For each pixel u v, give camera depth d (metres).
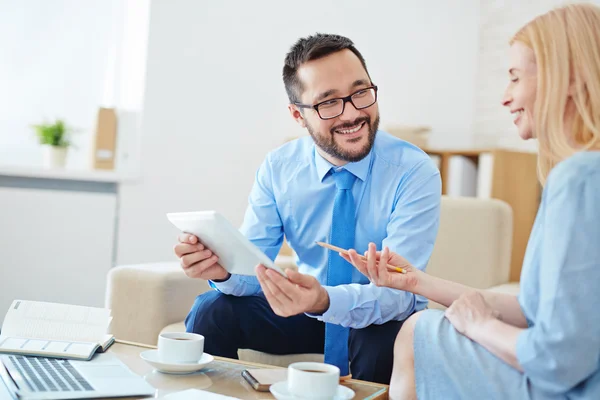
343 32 3.76
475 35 3.72
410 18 3.79
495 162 3.19
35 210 3.35
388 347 1.51
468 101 3.72
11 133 3.69
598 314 1.00
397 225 1.69
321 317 1.48
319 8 3.73
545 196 1.12
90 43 3.76
